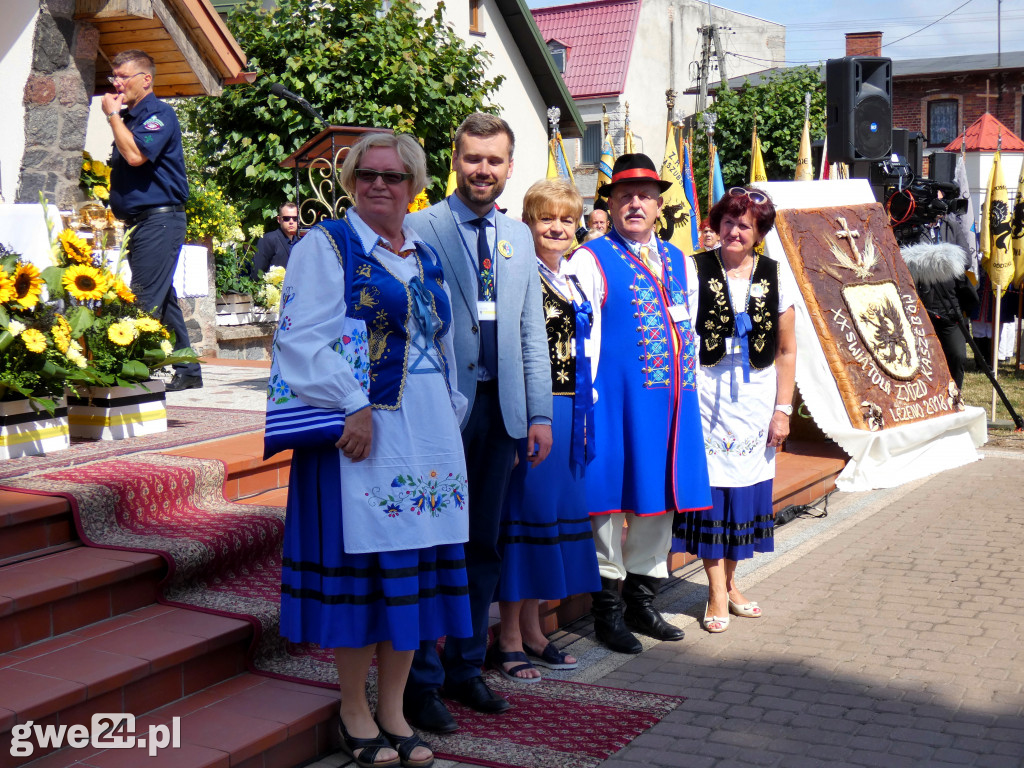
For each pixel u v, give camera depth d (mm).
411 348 3113
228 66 7926
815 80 24156
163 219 6262
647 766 3270
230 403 6273
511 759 3293
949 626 4578
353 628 3023
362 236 3102
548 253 4043
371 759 3172
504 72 18516
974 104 32875
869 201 8125
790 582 5316
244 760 2977
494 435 3609
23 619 3250
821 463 7129
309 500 3086
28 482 3951
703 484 4363
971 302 9188
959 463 7828
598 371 4266
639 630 4570
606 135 7941
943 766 3266
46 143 6621
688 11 33438
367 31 11125
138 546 3732
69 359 4633
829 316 7285
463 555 3223
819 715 3676
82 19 6781
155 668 3166
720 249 4691
